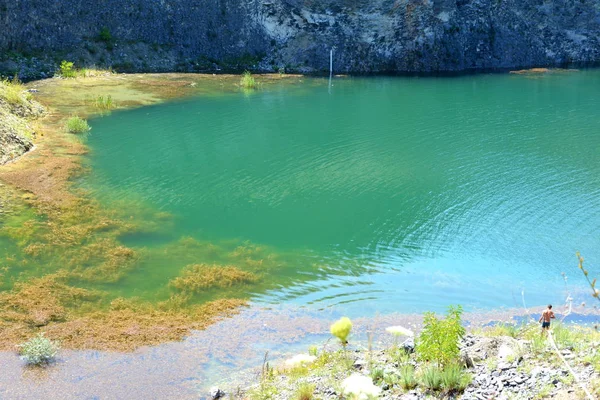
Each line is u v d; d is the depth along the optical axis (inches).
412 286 808.9
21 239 885.2
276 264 860.0
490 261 876.0
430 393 483.5
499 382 478.9
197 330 692.7
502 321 723.4
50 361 622.8
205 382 597.3
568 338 561.0
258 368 618.5
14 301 730.8
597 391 426.3
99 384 590.6
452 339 520.1
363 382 376.2
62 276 794.8
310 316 730.8
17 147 1248.8
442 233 964.0
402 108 1793.8
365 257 887.7
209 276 814.5
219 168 1253.7
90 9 2084.2
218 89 1973.4
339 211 1045.8
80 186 1117.1
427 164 1283.2
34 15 1972.2
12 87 1552.7
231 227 978.1
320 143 1433.3
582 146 1414.9
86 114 1598.2
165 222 987.3
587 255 889.5
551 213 1029.8
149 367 620.4
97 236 918.4
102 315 716.7
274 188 1148.5
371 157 1330.0
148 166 1249.4
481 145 1419.8
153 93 1860.2
